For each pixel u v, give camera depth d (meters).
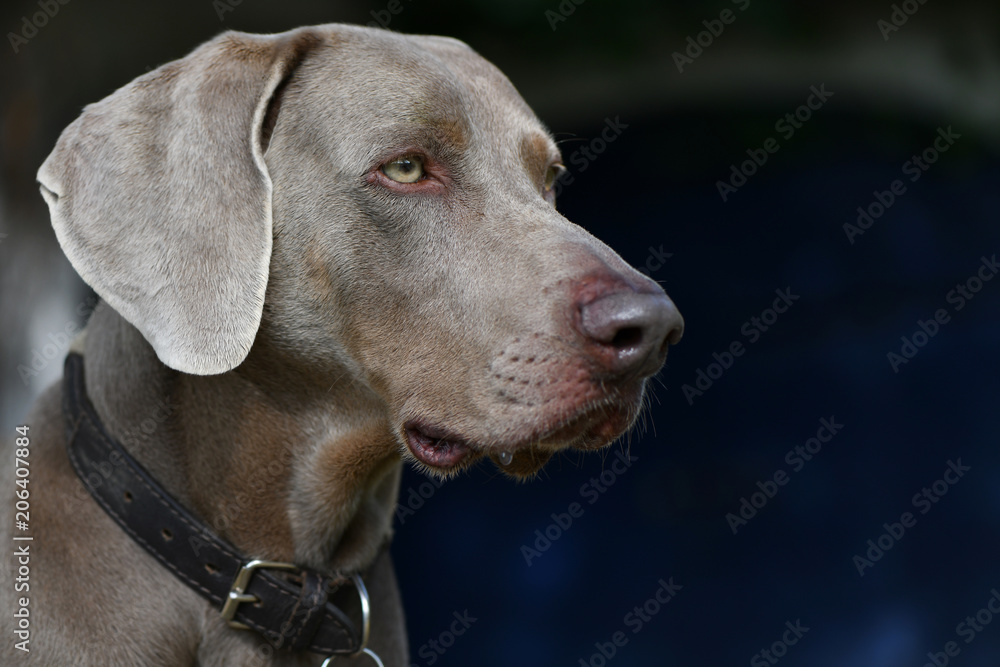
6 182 9.28
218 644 4.70
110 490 4.66
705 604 11.53
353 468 4.99
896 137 16.70
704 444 12.99
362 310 4.72
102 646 4.50
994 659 10.92
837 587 11.67
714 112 16.50
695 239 15.66
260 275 4.53
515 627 11.42
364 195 4.64
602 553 12.02
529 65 15.10
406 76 4.76
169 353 4.38
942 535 11.99
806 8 15.59
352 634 4.82
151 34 11.54
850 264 14.97
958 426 13.05
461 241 4.64
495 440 4.43
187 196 4.53
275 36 5.02
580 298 4.27
